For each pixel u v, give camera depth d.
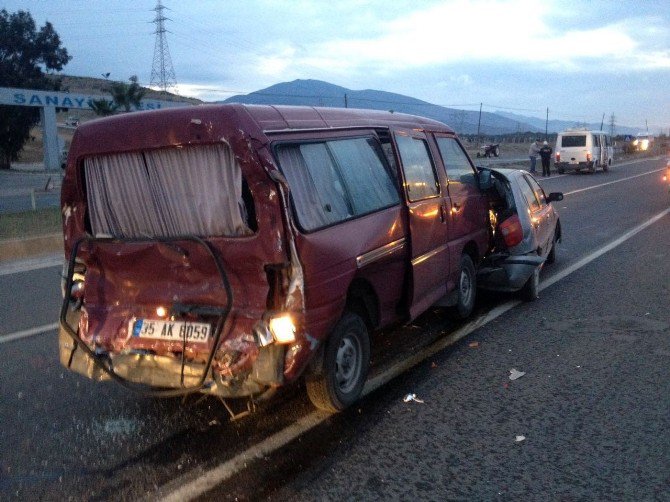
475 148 60.62
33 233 14.06
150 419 4.91
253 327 4.14
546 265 10.41
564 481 3.88
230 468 4.13
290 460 4.21
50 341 7.01
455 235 6.75
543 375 5.62
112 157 4.54
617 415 4.77
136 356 4.46
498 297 8.35
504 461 4.13
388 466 4.10
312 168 4.54
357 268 4.70
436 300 6.36
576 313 7.57
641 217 16.50
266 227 4.07
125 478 4.04
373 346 6.51
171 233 4.50
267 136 4.15
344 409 4.94
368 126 5.41
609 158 39.12
